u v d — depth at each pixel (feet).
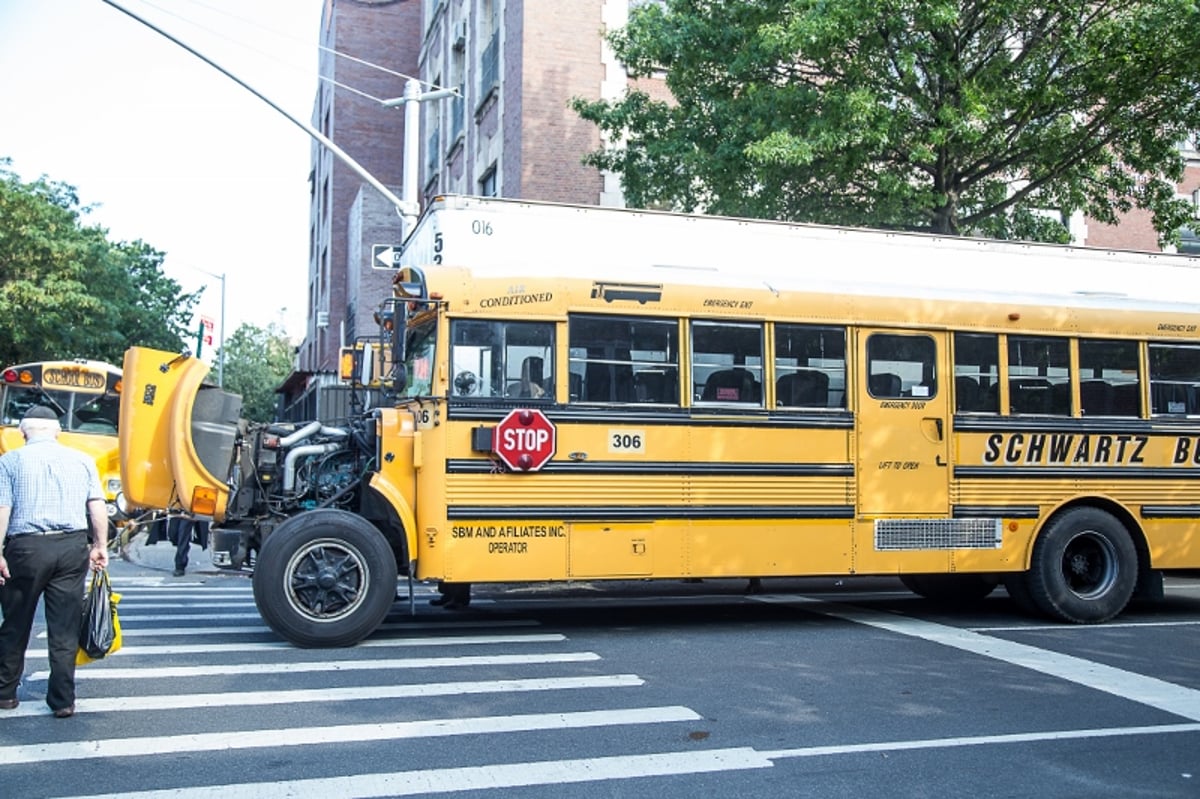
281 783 16.03
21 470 19.33
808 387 29.58
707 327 28.91
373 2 112.47
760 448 29.01
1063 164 49.26
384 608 26.43
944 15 42.09
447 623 31.04
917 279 37.86
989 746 18.75
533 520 27.22
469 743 18.33
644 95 52.85
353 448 28.96
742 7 47.83
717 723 19.90
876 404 30.09
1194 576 48.80
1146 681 23.90
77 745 17.84
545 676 23.58
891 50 45.19
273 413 212.43
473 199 34.30
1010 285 39.47
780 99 44.88
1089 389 32.19
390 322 28.12
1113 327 32.45
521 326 27.61
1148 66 44.80
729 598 38.65
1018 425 31.24
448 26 89.56
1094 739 19.29
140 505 27.76
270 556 25.77
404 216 50.37
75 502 19.71
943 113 44.50
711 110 49.14
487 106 71.82
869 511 29.81
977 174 49.67
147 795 15.43
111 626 20.89
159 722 19.31
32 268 96.22
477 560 26.81
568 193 61.93
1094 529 31.78
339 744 18.13
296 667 24.04
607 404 27.91
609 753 17.93
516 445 27.07
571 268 28.30
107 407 60.29
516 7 63.67
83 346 100.83
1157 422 32.65
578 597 38.88
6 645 19.72
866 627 30.86
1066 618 31.55
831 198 50.31
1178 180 52.37
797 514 29.17
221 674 23.27
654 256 35.81
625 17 63.62
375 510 27.86
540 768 17.04
